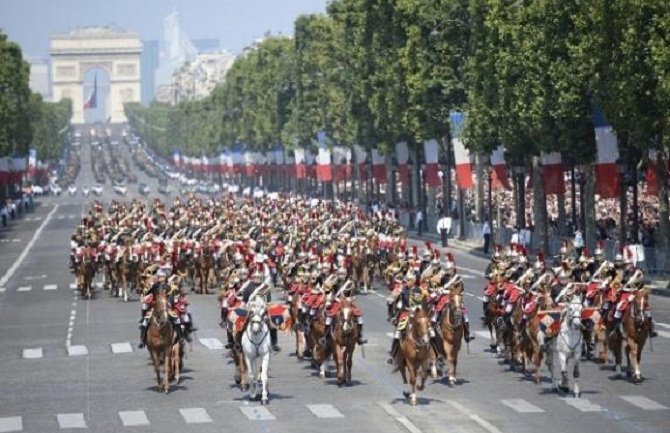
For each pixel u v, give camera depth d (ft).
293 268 575.79
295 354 507.71
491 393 410.72
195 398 418.31
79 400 421.59
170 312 430.20
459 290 428.56
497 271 481.87
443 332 422.41
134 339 565.94
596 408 383.65
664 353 481.46
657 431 351.46
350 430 362.33
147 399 419.13
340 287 447.42
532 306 421.59
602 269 456.45
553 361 441.68
